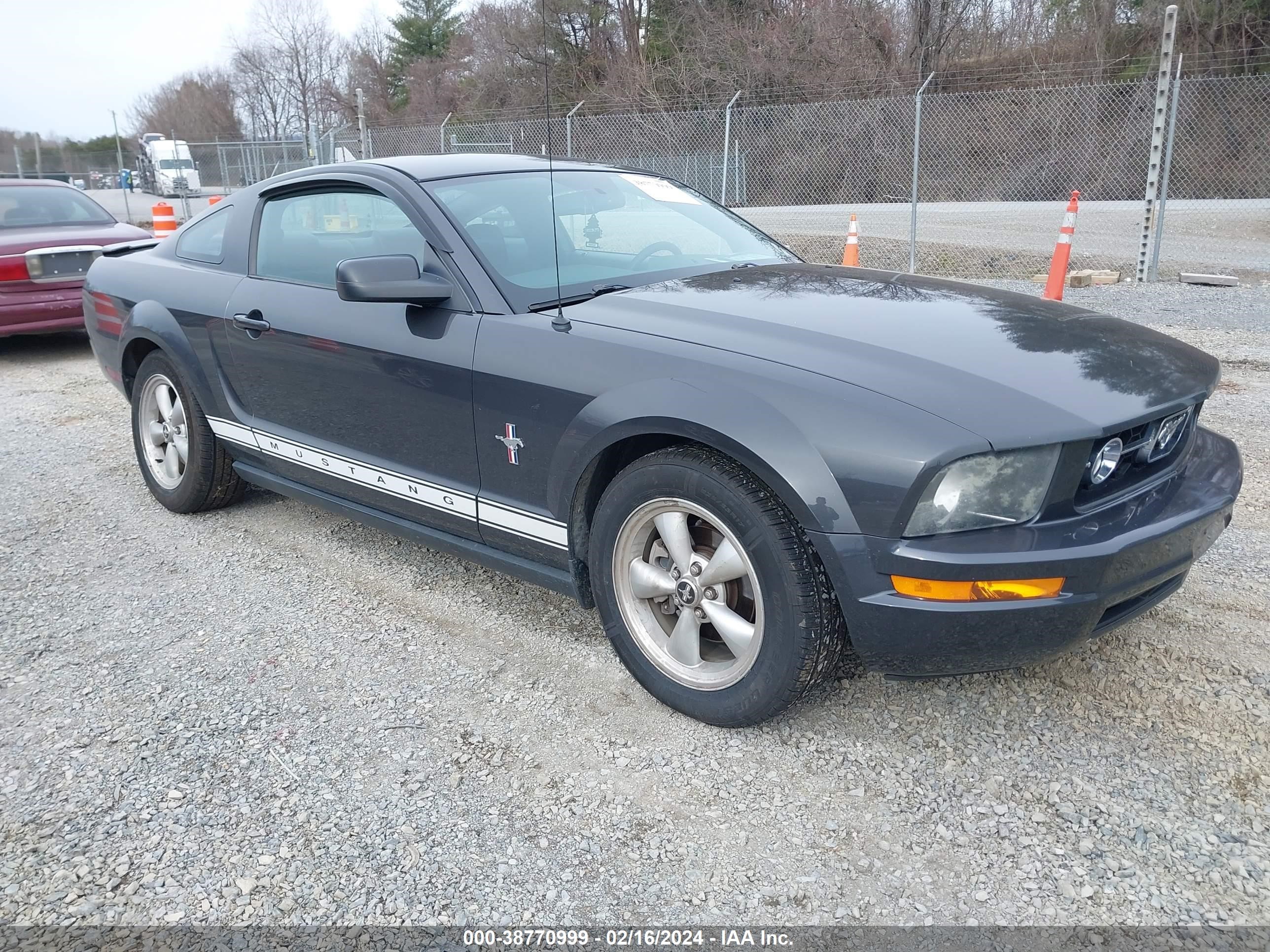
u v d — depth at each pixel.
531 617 3.34
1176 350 2.70
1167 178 10.04
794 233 15.67
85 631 3.31
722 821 2.28
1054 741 2.52
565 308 2.88
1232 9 24.39
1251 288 9.55
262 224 3.81
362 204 3.37
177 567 3.85
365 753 2.57
